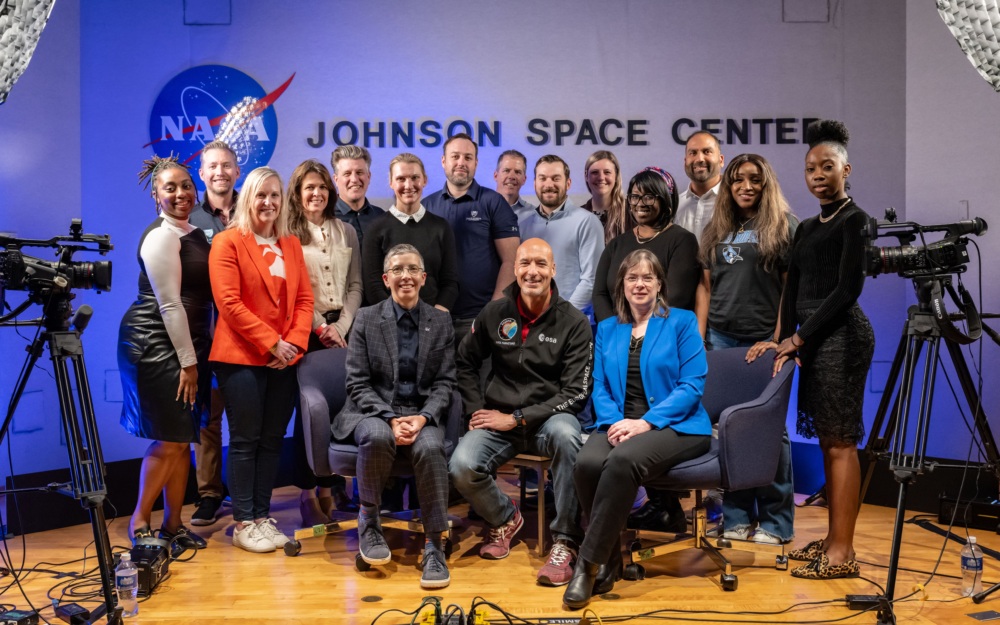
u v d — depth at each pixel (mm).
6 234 3012
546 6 5387
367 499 3539
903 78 5328
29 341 4793
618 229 4801
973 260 4809
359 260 4363
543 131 5406
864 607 3061
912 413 5133
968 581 3229
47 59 4957
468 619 2744
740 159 4012
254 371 3846
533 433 3701
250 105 5355
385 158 5406
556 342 3758
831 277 3439
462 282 4594
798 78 5379
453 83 5398
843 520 3441
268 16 5344
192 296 3877
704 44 5383
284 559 3771
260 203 3852
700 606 3129
